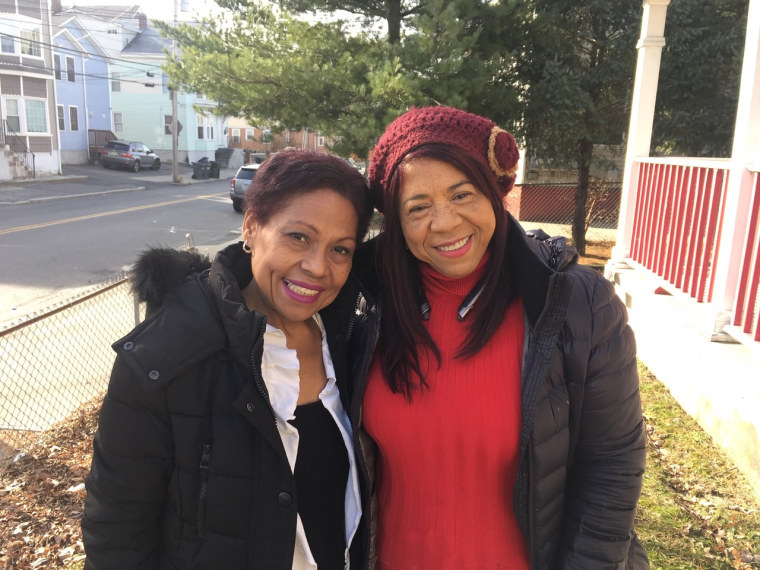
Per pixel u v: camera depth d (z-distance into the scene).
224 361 1.26
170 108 43.84
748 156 3.49
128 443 1.23
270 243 1.32
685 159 4.61
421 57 9.06
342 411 1.48
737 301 3.61
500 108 9.62
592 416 1.35
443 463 1.42
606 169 10.94
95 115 38.62
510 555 1.43
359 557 1.53
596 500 1.35
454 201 1.28
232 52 11.12
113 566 1.28
